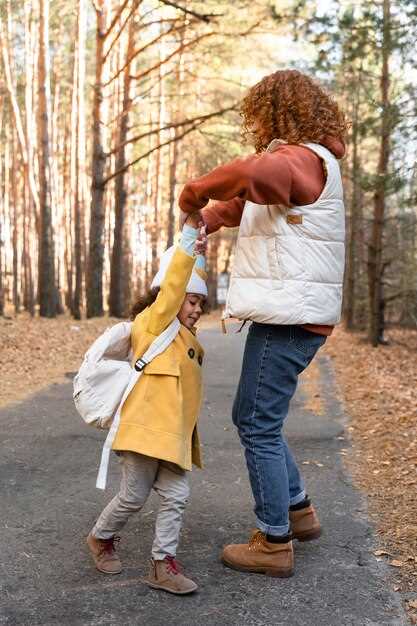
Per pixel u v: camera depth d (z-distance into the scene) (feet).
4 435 19.19
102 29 60.54
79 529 12.17
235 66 68.49
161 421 9.80
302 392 28.99
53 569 10.57
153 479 10.11
